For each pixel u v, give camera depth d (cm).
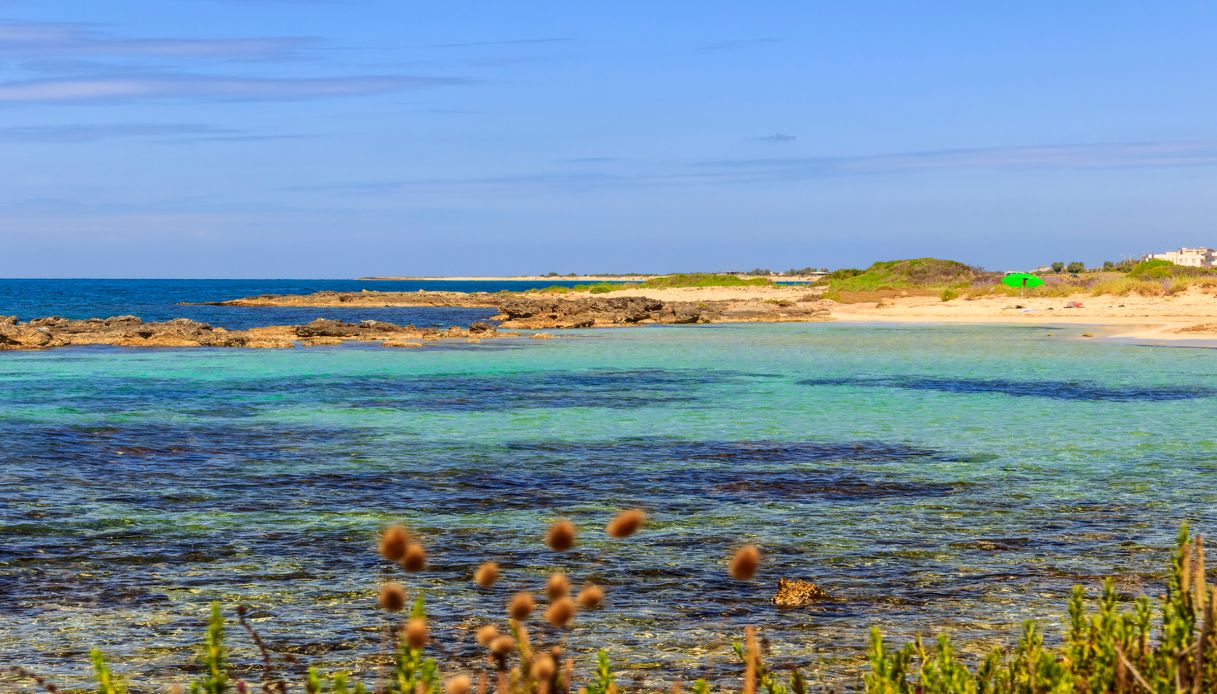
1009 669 544
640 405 2620
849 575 1085
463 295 13162
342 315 9769
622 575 1084
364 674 802
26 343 4788
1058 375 3347
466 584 1051
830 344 5009
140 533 1259
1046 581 1058
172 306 12175
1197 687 461
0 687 757
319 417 2381
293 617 945
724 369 3694
